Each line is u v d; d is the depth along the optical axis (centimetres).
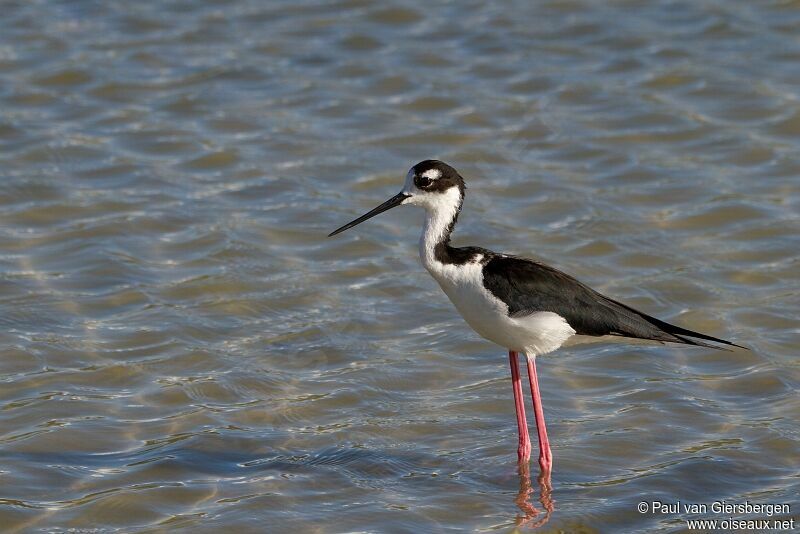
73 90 1755
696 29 1911
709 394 1112
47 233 1406
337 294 1299
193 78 1789
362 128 1666
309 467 999
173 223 1431
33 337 1196
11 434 1035
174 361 1165
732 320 1239
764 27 1906
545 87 1766
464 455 1023
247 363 1164
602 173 1559
